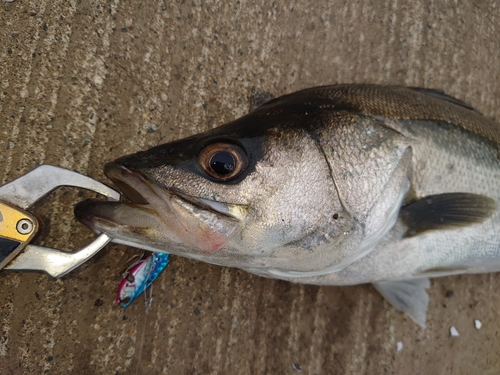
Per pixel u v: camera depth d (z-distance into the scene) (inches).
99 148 10.6
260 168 8.3
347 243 9.0
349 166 8.9
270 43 12.6
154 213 8.1
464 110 11.0
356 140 9.1
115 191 9.5
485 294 14.0
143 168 7.9
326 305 12.4
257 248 8.5
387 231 9.8
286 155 8.5
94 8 10.8
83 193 10.3
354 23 13.8
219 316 11.3
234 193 8.1
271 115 8.9
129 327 10.5
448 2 15.0
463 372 13.6
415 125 9.8
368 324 12.7
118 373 10.3
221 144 8.1
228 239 8.1
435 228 10.0
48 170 9.2
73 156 10.4
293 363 11.9
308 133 8.7
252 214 8.2
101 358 10.2
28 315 9.8
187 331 11.0
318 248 8.8
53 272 9.0
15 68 10.2
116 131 10.8
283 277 10.2
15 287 9.8
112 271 10.4
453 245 10.6
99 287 10.3
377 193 9.1
